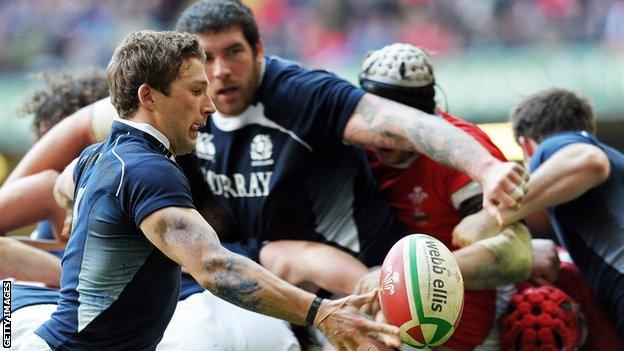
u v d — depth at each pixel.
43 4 56.25
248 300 12.47
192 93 13.16
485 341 17.55
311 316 12.54
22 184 17.30
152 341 13.61
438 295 13.18
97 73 20.53
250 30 16.72
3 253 16.44
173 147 13.41
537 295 17.58
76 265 13.25
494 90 45.25
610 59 45.16
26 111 20.31
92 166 13.35
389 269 13.39
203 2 16.69
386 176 17.27
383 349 14.11
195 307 16.47
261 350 16.48
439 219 17.00
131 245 12.92
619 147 43.25
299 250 16.89
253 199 17.12
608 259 17.48
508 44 49.12
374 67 16.91
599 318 18.36
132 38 13.19
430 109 16.98
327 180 17.11
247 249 17.47
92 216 13.02
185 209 12.62
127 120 13.32
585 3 48.72
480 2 51.03
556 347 17.45
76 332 13.20
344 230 17.11
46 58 55.31
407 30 52.00
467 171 15.39
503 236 16.19
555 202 16.80
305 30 53.81
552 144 17.41
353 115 16.44
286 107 16.83
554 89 18.80
